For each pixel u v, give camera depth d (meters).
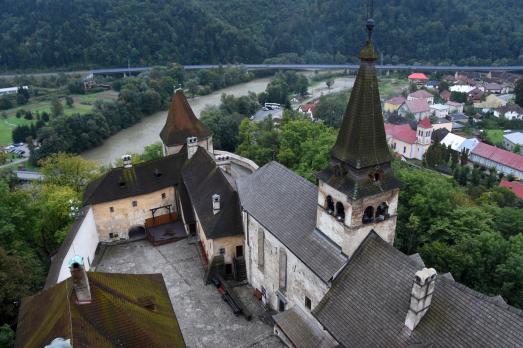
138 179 71.56
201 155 72.56
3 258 48.88
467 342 31.53
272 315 52.25
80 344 30.52
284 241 47.38
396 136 168.00
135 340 34.03
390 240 42.91
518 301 55.62
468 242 60.78
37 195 77.75
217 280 58.91
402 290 36.50
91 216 66.88
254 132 117.81
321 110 178.38
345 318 38.62
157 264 64.25
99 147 156.38
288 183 52.69
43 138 148.62
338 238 41.78
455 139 164.88
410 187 72.69
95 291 34.69
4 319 47.97
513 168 143.00
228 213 58.59
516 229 74.75
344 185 39.41
